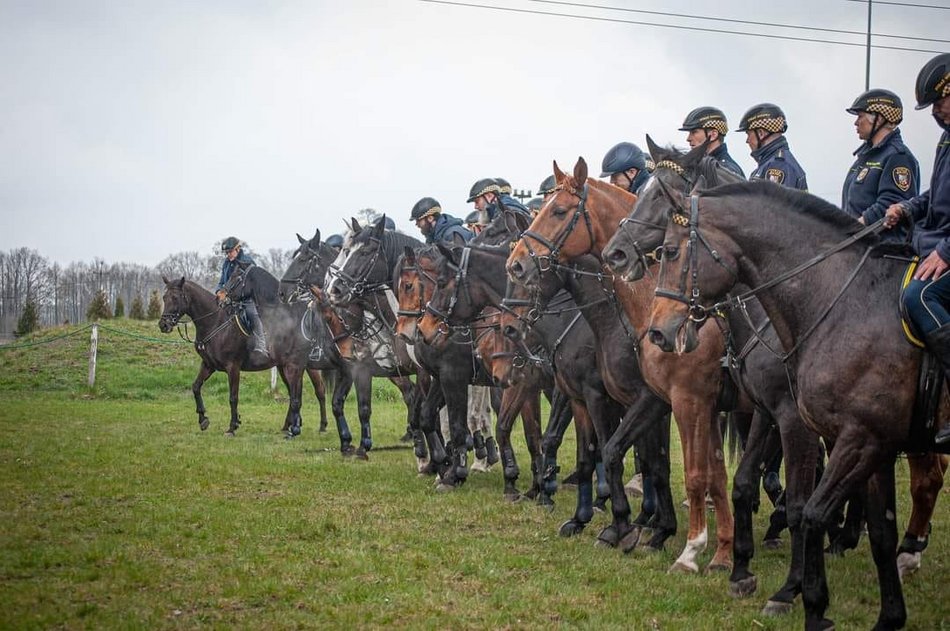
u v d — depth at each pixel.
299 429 15.50
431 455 11.27
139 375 23.52
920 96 5.09
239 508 8.97
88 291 92.94
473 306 9.64
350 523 8.40
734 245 5.39
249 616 5.73
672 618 5.77
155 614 5.70
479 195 11.98
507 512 9.18
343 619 5.66
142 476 10.72
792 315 5.29
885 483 5.16
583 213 7.29
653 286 6.80
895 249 5.12
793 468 5.85
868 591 6.43
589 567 7.00
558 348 8.12
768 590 6.41
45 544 7.38
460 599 6.11
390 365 12.95
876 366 4.86
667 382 6.75
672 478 11.59
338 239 17.00
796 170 7.40
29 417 17.33
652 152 6.50
